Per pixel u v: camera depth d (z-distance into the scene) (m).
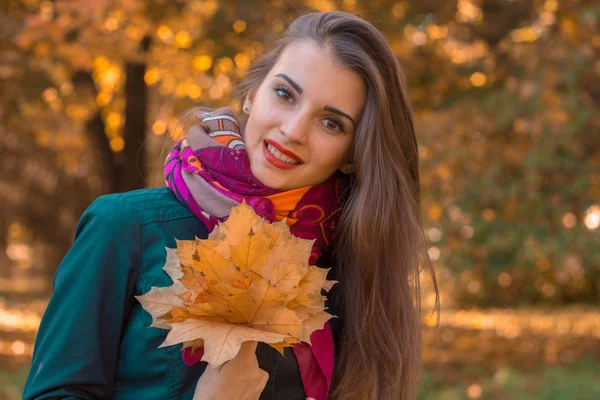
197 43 8.16
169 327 1.44
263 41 7.33
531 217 7.14
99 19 6.64
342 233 2.08
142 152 8.84
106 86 10.10
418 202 2.18
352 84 1.93
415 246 2.13
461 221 7.34
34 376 1.66
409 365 2.14
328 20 1.95
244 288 1.45
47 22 6.55
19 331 10.74
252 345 1.57
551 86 7.15
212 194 1.83
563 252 6.91
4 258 29.25
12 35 7.25
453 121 7.75
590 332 11.32
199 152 1.88
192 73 9.09
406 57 7.83
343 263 2.10
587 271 7.46
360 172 2.02
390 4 7.71
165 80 9.59
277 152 1.88
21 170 14.52
